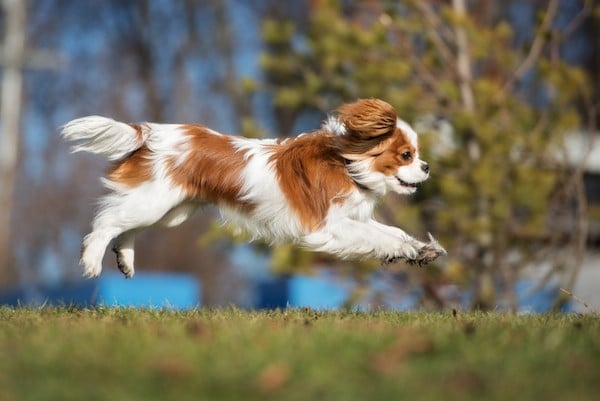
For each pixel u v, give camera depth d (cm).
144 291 1956
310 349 565
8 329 666
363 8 1722
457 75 1625
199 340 595
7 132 3222
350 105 885
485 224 1497
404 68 1559
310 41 1645
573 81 1557
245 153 886
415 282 1559
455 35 1683
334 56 1591
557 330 657
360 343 589
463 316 844
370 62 1588
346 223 884
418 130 1535
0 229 3192
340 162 886
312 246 881
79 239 3578
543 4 2411
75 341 584
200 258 3272
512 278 1568
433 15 1667
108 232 882
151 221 880
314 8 1678
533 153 1544
